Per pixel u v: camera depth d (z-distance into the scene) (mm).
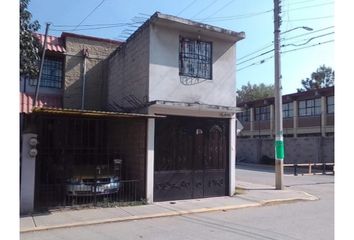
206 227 8930
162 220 9875
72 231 8625
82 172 11633
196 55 13227
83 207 11062
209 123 13461
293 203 12969
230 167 13789
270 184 17844
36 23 11516
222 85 13633
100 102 17156
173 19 12273
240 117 44625
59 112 10273
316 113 35062
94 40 17391
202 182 13219
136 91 13172
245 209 11648
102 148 13234
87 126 12922
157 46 12422
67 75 16750
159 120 12375
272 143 35594
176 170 12656
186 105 12273
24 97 15781
